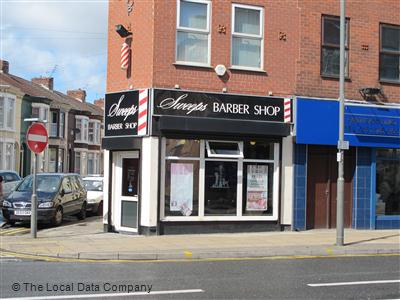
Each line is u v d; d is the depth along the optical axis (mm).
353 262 11375
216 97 15039
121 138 15023
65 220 19875
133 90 14898
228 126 14914
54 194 17625
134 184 15172
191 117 14633
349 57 16781
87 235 14656
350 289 8500
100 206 21938
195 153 14938
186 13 15008
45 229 16594
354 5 16906
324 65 16500
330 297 7914
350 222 16922
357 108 16531
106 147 15414
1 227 17203
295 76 16047
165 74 14617
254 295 7973
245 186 15477
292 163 15914
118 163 15594
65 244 12648
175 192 14703
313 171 16500
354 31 16875
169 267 10406
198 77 14961
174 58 14742
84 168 52688
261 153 15672
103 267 10289
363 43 16969
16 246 12289
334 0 16641
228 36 15352
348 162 16953
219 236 14438
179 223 14672
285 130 15625
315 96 16250
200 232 14859
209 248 12227
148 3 14750
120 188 15492
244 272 9938
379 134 16766
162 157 14555
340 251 12531
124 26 15633
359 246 13055
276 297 7859
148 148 14430
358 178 16781
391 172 17406
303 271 10141
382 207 17234
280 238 14250
